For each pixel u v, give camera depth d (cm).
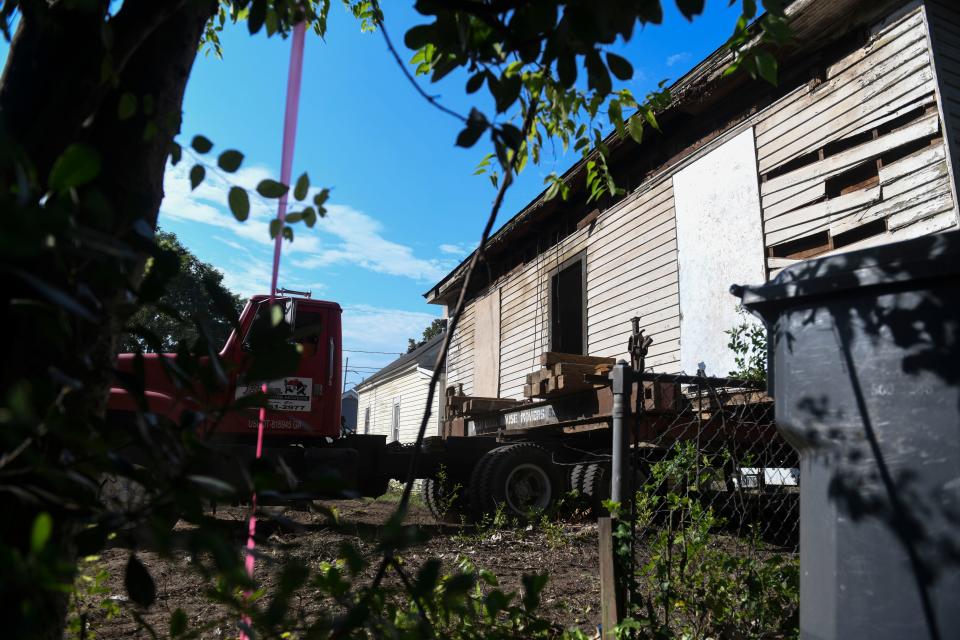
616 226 971
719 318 754
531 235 1261
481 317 1461
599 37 112
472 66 134
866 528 157
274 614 98
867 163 601
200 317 97
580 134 272
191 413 91
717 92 768
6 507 103
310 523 650
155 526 81
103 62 120
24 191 66
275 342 94
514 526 697
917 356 156
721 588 264
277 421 687
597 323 1003
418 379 2291
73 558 119
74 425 80
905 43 573
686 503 277
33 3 131
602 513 727
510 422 858
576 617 346
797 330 179
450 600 149
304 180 120
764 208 709
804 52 668
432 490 816
